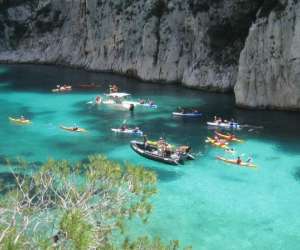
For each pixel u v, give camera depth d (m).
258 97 64.38
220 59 75.94
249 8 70.69
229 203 35.81
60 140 51.03
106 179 15.34
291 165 43.53
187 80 79.31
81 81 86.50
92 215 14.45
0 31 113.94
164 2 82.62
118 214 14.72
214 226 32.19
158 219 32.69
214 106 66.62
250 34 64.06
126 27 90.00
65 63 105.75
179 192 37.53
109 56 95.06
